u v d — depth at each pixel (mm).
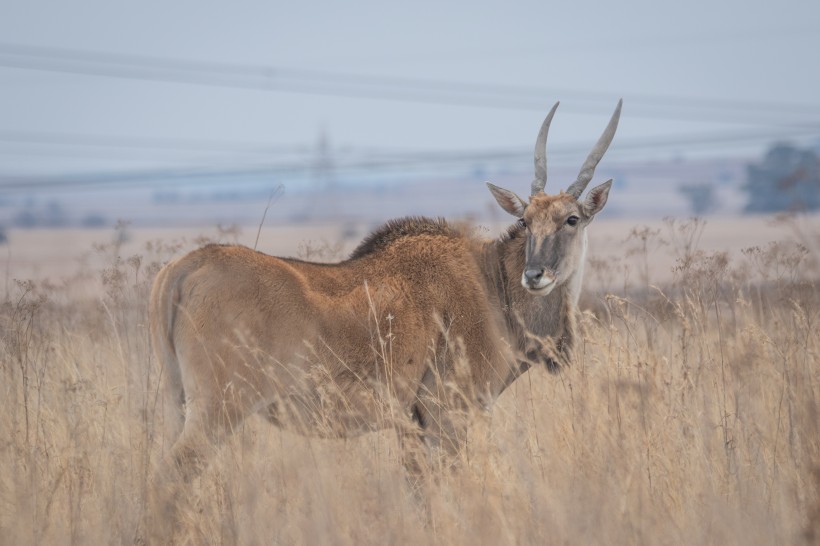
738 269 39938
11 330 34219
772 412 29578
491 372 32219
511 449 26500
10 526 24609
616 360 30750
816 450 27203
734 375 31016
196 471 27328
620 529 23328
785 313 36344
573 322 33844
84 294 43188
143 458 26234
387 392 29484
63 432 28266
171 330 28656
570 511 23750
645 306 39781
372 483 25703
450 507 24828
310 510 24422
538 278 32625
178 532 25484
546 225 33531
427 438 31312
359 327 30156
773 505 25594
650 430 27625
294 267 30297
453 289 32125
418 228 33000
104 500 25422
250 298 28641
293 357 29156
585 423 27641
